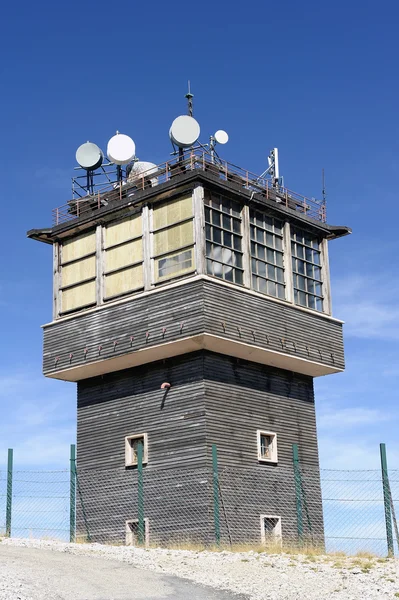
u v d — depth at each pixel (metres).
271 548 25.59
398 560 21.83
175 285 32.03
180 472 31.92
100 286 35.06
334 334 36.75
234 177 35.06
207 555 23.02
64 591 16.84
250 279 33.69
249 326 32.62
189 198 32.94
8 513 27.77
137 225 34.47
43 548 24.36
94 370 35.06
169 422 32.81
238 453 32.56
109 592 17.20
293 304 35.25
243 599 17.05
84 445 35.44
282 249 36.03
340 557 22.70
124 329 33.38
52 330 36.06
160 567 21.12
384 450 24.62
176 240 32.94
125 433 34.12
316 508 35.00
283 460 34.41
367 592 17.62
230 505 31.53
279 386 35.38
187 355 32.91
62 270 36.97
